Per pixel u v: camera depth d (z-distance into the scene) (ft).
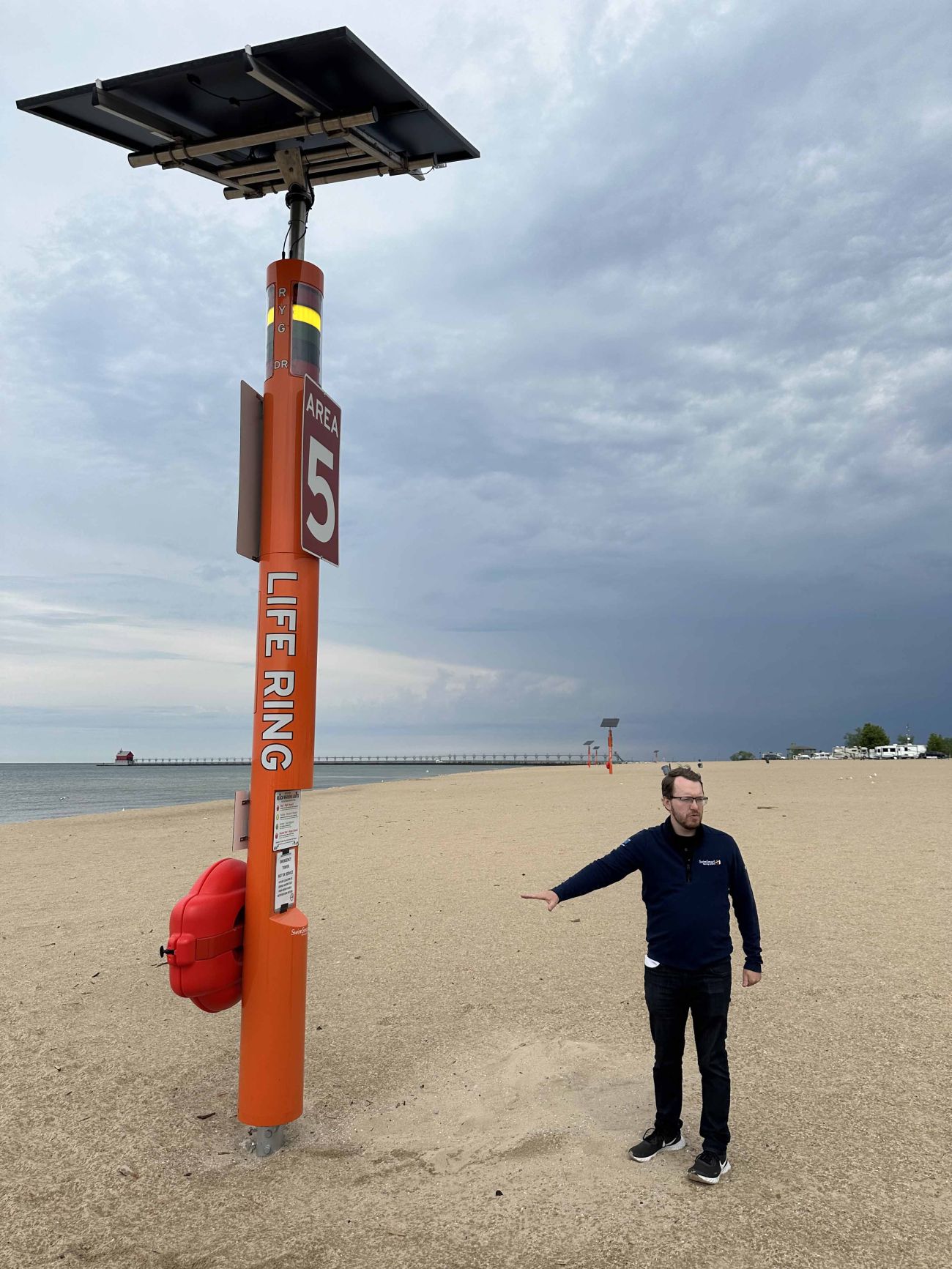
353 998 21.16
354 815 71.61
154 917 31.53
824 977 21.25
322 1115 14.75
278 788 13.79
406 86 13.51
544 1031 18.30
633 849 12.74
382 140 15.19
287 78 13.08
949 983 20.35
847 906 28.78
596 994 20.75
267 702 13.98
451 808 75.05
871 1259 9.99
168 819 77.36
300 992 13.70
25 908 34.01
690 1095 14.92
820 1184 11.75
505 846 46.11
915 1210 11.03
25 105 13.89
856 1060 16.11
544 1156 12.92
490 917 29.60
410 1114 14.62
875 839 44.45
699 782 12.39
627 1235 10.68
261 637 14.20
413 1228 11.08
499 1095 15.19
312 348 14.79
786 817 56.65
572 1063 16.40
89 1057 17.84
